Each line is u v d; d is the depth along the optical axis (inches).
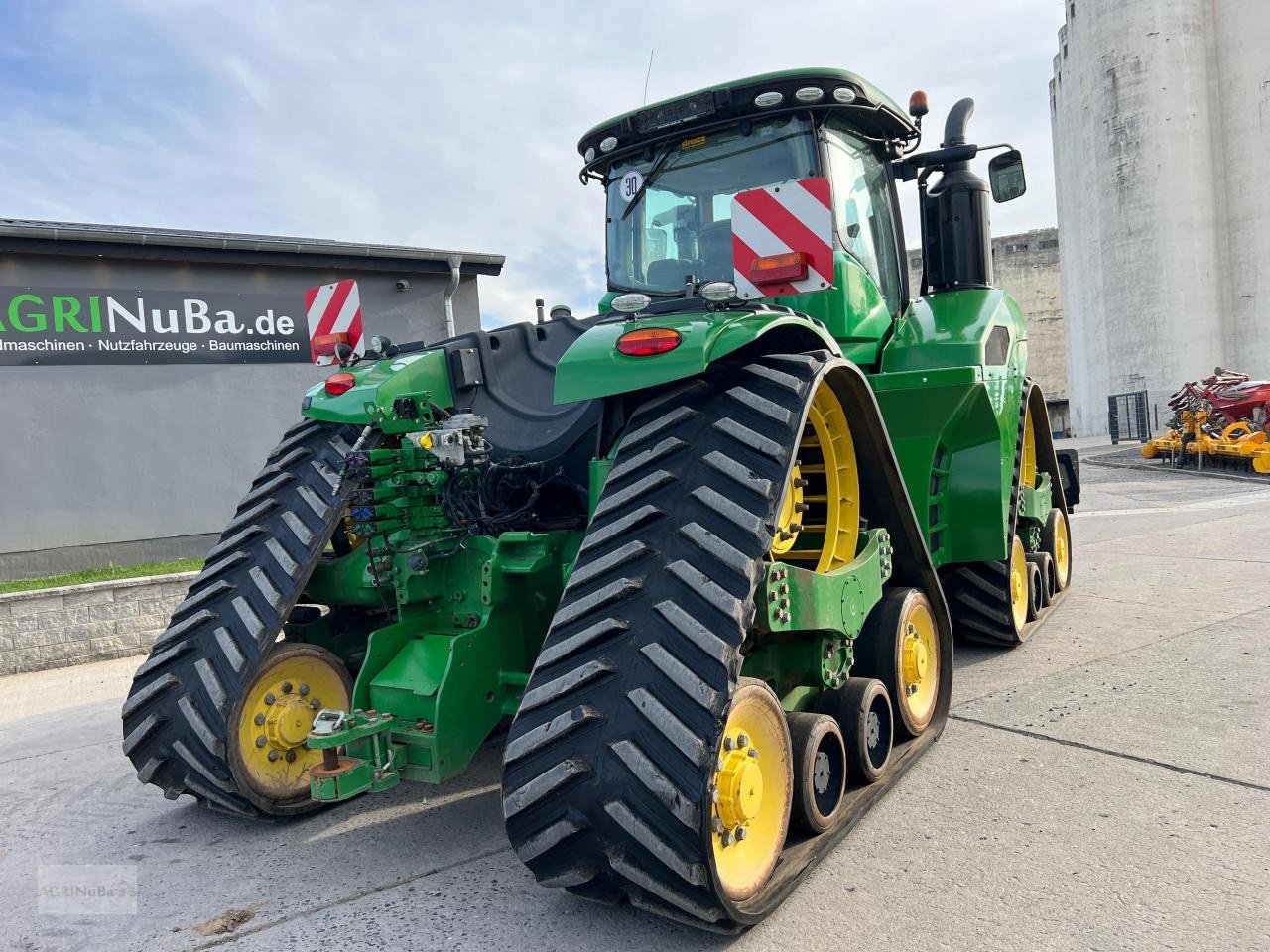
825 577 108.3
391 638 115.3
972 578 187.6
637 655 83.9
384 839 118.6
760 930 88.9
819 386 107.6
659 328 95.3
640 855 80.8
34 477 327.9
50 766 161.5
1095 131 1091.9
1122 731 140.0
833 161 140.4
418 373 131.0
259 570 124.2
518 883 103.3
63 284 330.6
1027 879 96.6
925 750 134.5
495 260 427.2
